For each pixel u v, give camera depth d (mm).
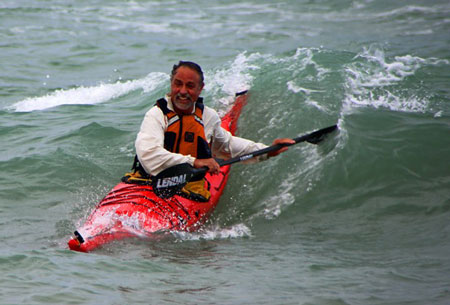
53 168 25375
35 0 63688
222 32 54062
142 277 15250
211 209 22344
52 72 42375
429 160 24531
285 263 17156
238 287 14820
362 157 24594
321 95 30609
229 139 22234
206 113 21156
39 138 29078
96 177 25094
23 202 22734
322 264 17125
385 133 26250
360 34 51906
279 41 50562
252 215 22406
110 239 18484
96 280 14633
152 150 19734
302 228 21125
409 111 28672
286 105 30078
